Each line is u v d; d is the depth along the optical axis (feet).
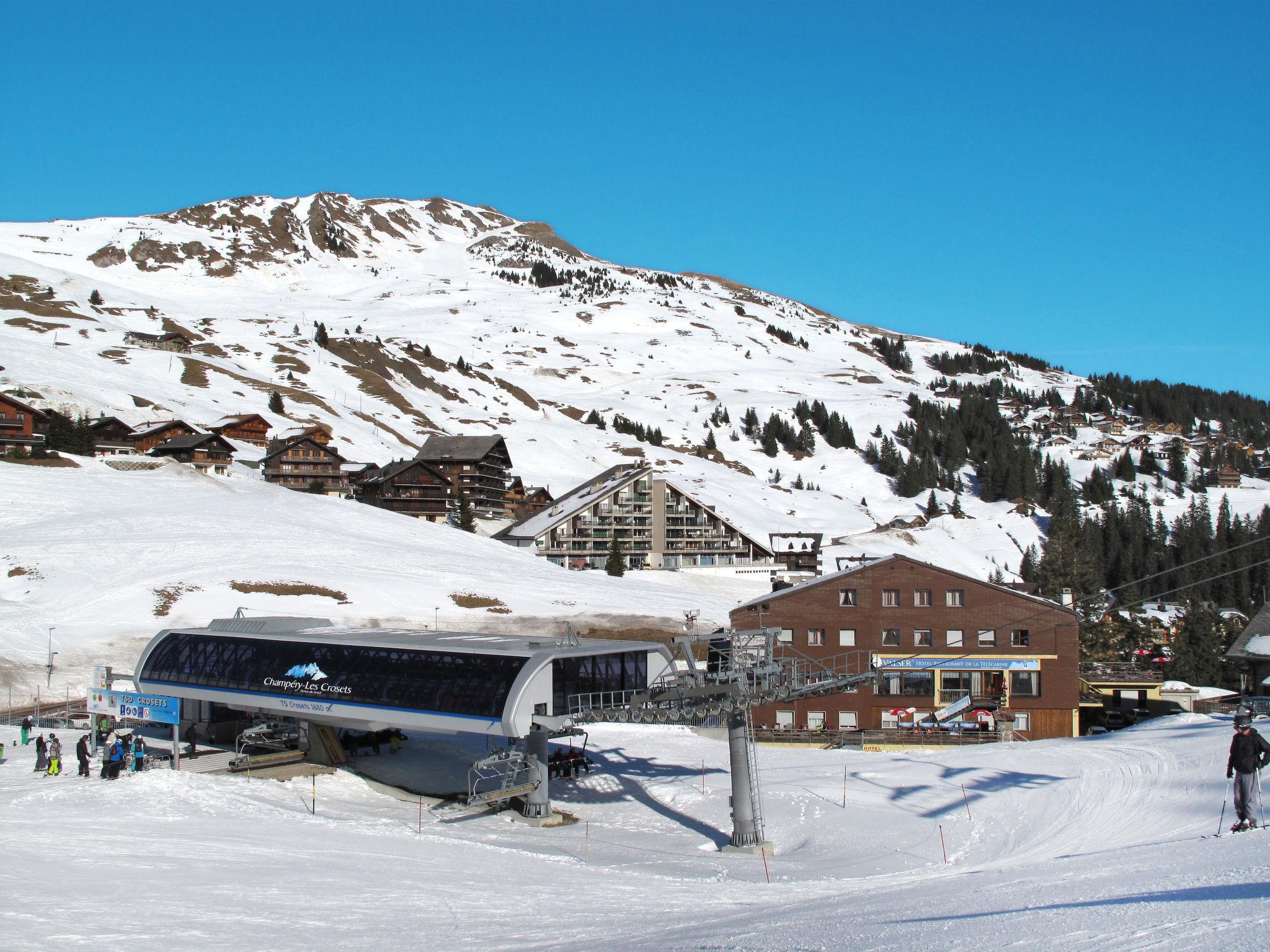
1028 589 384.68
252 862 95.04
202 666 172.24
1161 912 46.96
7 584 294.25
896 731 204.23
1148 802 124.06
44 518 358.84
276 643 167.43
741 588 526.16
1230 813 109.81
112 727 169.78
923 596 220.23
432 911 78.28
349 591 329.31
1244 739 80.43
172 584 305.12
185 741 178.60
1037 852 109.19
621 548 545.44
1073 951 41.14
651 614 375.04
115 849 96.43
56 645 257.14
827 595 223.30
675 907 81.00
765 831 133.80
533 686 136.98
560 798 156.15
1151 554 620.49
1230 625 363.97
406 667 150.10
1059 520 633.61
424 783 159.84
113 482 421.18
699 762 182.60
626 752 190.70
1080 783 140.67
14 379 571.69
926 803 140.77
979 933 47.60
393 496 581.53
